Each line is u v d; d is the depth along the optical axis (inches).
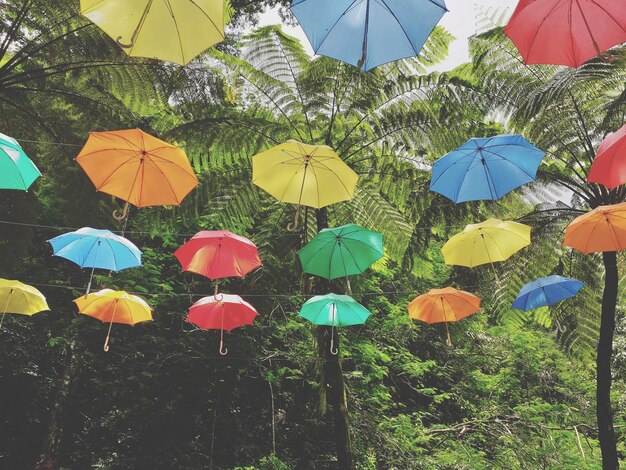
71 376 248.5
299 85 221.9
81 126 191.5
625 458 299.0
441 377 396.8
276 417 312.7
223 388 283.4
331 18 72.7
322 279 193.6
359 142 217.8
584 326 221.8
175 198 106.4
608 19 64.6
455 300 145.7
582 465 252.1
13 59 164.7
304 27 73.8
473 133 214.7
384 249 219.9
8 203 178.2
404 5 70.7
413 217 223.0
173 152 99.7
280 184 117.2
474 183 120.2
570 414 304.0
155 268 278.4
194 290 296.5
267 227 210.1
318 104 220.5
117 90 203.6
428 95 209.9
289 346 298.0
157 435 275.1
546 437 268.2
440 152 213.2
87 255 129.1
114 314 136.5
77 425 279.1
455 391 381.1
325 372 190.2
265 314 206.8
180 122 241.8
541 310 238.2
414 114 207.5
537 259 221.5
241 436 293.9
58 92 183.0
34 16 180.4
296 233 205.8
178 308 282.4
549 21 66.6
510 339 381.1
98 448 269.6
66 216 186.5
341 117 219.6
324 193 118.2
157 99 208.4
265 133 206.7
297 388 335.9
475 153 116.4
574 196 216.2
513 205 230.5
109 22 59.9
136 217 249.6
